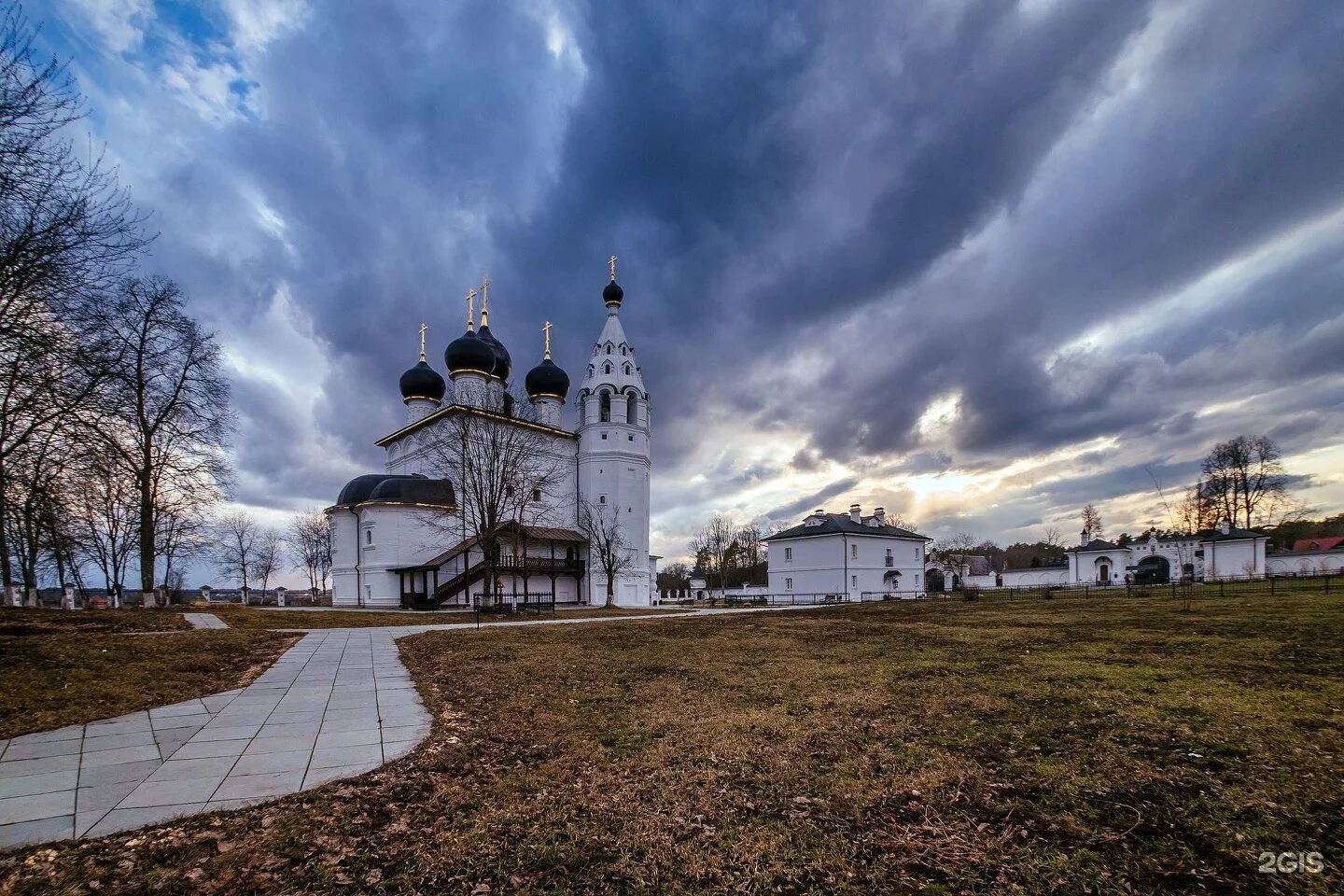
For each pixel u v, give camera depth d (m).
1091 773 5.63
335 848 4.50
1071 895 3.73
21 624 16.48
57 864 4.27
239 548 68.06
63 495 17.56
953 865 4.10
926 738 6.84
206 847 4.55
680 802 5.25
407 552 42.38
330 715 8.52
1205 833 4.43
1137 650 12.75
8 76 11.12
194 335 28.45
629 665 12.43
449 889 3.95
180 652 12.91
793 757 6.32
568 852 4.40
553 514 50.12
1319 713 7.36
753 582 86.94
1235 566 52.47
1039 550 103.19
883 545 56.03
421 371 52.41
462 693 10.02
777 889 3.88
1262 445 58.12
